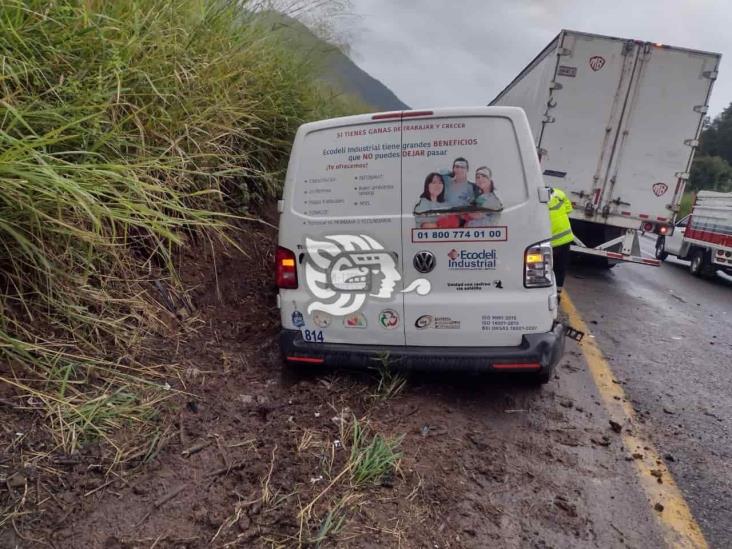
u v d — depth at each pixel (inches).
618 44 317.4
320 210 135.9
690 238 503.8
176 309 157.3
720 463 124.7
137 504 92.0
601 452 124.7
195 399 125.6
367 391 140.3
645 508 105.6
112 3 150.6
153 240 156.7
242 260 202.2
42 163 98.9
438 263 131.3
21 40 115.0
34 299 119.0
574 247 350.0
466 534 93.8
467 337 132.7
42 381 109.0
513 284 129.8
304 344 139.6
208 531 88.7
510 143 127.5
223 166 185.3
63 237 120.1
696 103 319.0
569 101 329.1
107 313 134.0
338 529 90.1
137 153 140.5
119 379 121.3
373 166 132.2
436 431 126.2
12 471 90.9
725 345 227.9
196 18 184.5
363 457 108.8
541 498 105.6
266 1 224.7
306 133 136.8
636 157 330.6
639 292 340.2
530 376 147.3
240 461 106.9
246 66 210.1
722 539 98.6
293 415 126.7
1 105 108.6
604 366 183.9
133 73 144.7
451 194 129.2
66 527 85.1
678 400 160.6
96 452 100.3
